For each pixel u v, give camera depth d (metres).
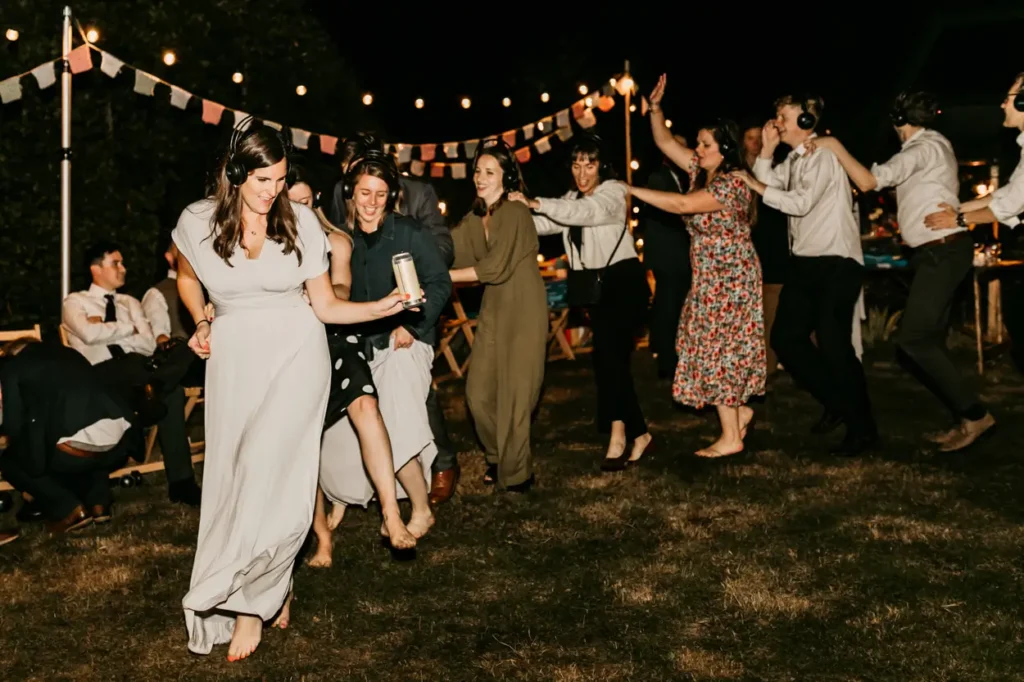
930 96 5.94
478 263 5.34
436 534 4.92
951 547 4.59
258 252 3.54
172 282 6.18
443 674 3.55
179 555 4.74
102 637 3.89
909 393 7.94
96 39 6.62
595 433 6.94
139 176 7.82
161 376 5.44
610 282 5.82
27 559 4.73
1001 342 9.10
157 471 6.21
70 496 5.08
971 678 3.44
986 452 6.07
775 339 6.20
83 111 7.27
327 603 4.14
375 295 4.59
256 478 3.49
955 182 5.97
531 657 3.66
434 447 4.74
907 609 3.95
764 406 7.55
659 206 5.81
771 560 4.48
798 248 6.09
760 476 5.72
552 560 4.56
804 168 5.92
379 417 3.97
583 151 5.67
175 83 7.92
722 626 3.87
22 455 4.97
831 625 3.85
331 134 9.30
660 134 6.38
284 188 3.55
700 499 5.35
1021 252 9.56
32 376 4.99
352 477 4.60
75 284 7.28
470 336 9.20
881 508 5.12
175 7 8.01
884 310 10.96
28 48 6.84
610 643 3.75
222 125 8.23
